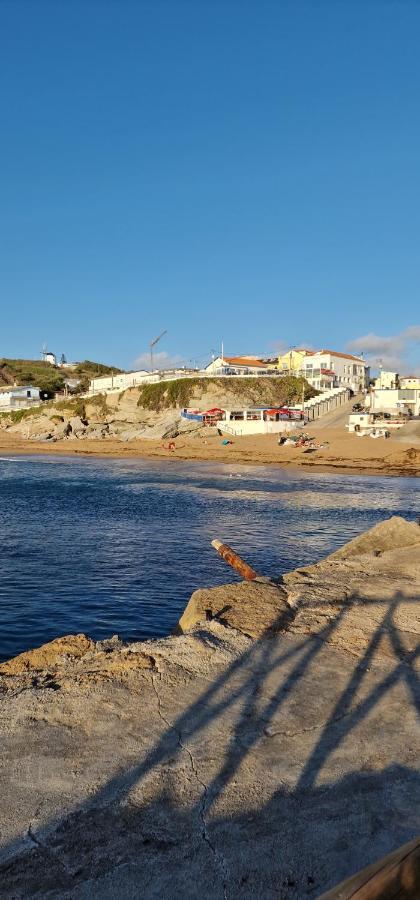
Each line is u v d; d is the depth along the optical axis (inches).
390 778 182.2
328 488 1723.7
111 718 215.5
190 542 930.7
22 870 145.7
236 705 226.2
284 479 1969.7
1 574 711.1
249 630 302.7
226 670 256.7
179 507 1328.7
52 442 3597.4
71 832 158.2
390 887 101.0
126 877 143.7
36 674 258.1
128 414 4119.1
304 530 1058.1
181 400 4003.4
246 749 197.3
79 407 4222.4
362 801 171.3
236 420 3516.2
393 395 3804.1
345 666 263.3
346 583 396.8
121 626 543.5
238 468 2333.9
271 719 216.7
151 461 2667.3
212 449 2891.2
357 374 4783.5
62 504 1363.2
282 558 835.4
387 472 2151.8
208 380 4060.0
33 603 601.9
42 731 206.5
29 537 950.4
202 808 167.8
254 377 4151.1
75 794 173.0
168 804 169.3
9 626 534.9
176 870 145.8
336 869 145.8
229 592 364.8
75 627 537.6
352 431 3090.6
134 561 793.6
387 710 224.4
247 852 151.6
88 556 818.2
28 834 157.0
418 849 106.5
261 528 1071.6
